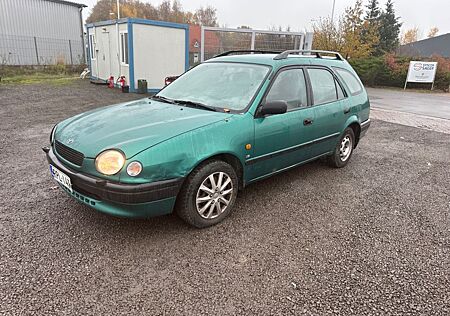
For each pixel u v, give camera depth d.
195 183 2.94
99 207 2.73
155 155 2.65
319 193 4.14
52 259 2.62
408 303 2.31
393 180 4.71
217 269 2.60
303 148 4.08
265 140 3.48
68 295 2.26
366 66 24.47
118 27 13.27
